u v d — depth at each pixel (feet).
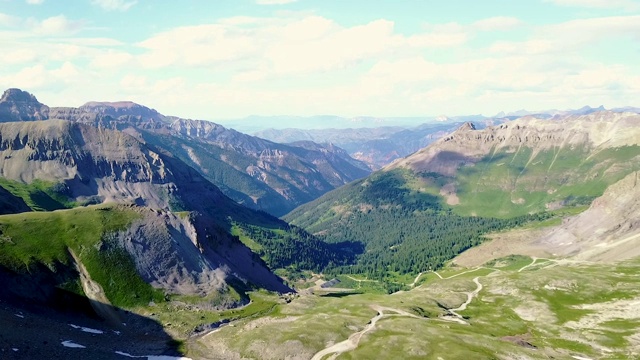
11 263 491.72
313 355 459.73
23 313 429.79
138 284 565.12
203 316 558.97
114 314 512.22
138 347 453.17
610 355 513.04
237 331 520.42
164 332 505.66
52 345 368.48
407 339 482.28
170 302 569.64
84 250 564.30
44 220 591.37
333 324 535.19
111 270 559.38
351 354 449.89
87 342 412.98
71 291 507.71
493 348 477.77
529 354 474.49
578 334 583.17
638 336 559.79
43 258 522.88
